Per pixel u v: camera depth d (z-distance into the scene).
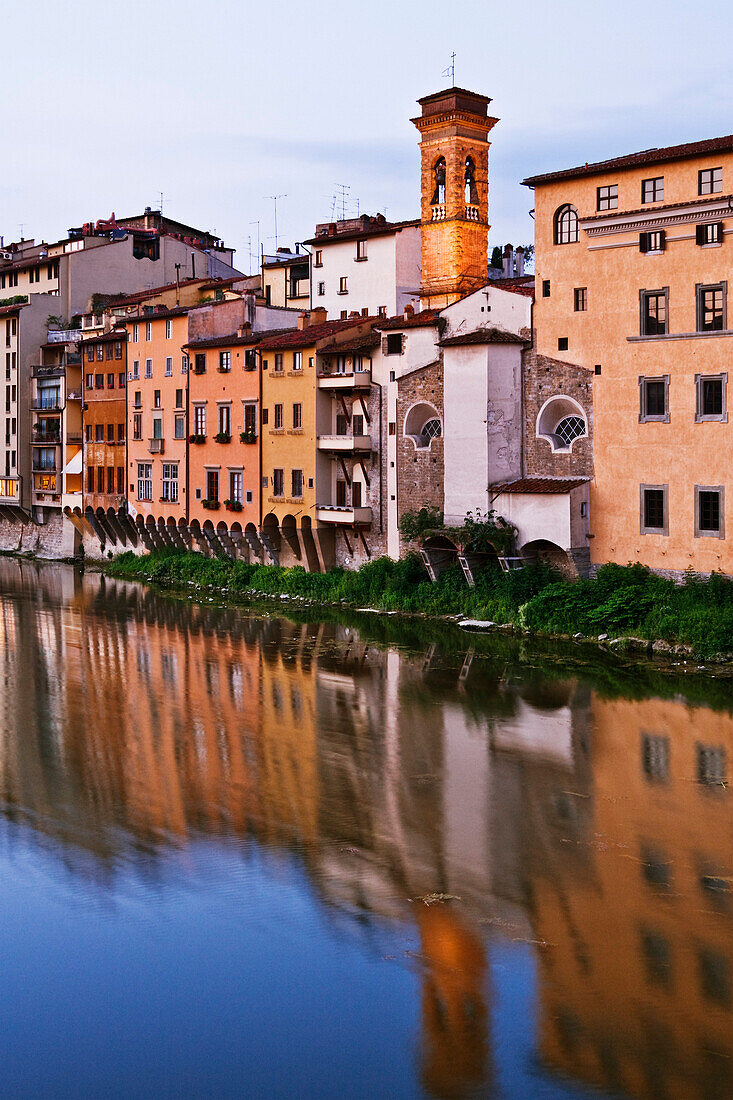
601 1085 21.50
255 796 36.69
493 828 33.47
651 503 57.16
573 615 57.41
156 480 88.44
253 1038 23.36
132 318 89.75
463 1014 23.84
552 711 45.34
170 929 27.70
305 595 72.81
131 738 43.34
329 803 35.88
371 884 29.80
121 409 92.44
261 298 87.81
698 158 54.88
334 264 92.38
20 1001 24.92
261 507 77.75
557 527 59.03
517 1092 21.44
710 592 53.94
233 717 46.03
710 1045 22.50
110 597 77.62
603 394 58.69
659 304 56.62
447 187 69.94
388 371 69.19
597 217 58.16
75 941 27.28
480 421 62.16
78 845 32.81
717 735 41.66
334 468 73.88
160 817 34.94
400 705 47.03
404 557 68.56
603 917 27.61
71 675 53.78
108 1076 22.34
